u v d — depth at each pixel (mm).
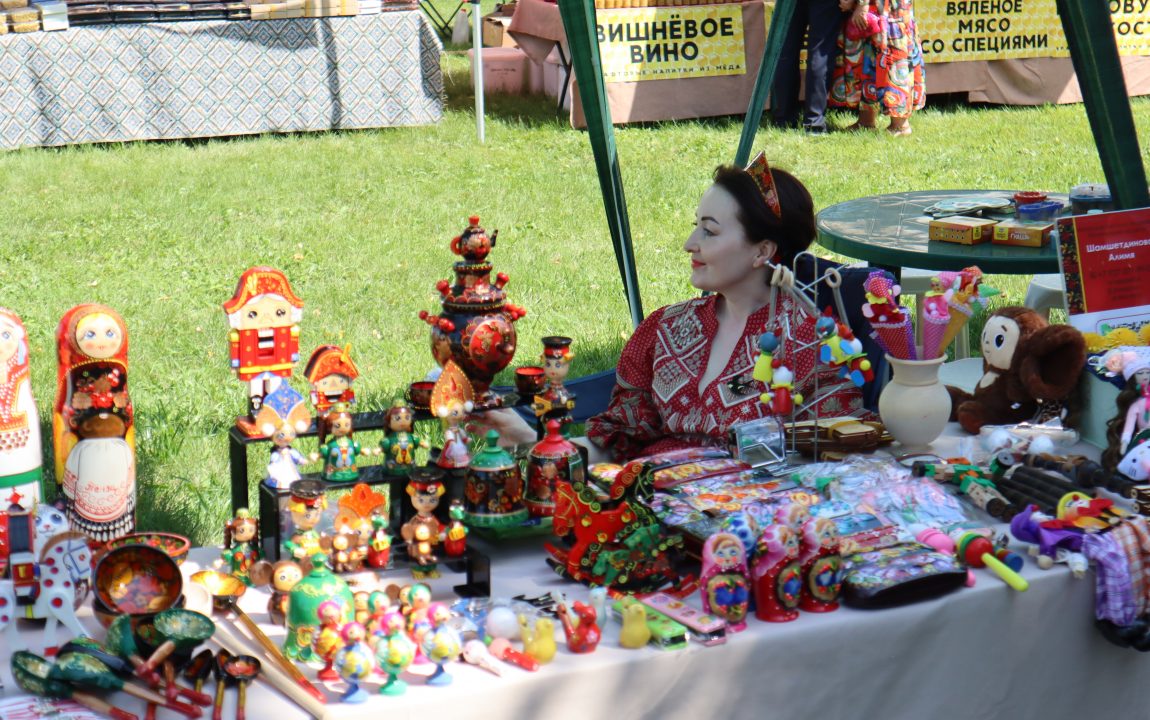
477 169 9531
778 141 10352
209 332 5879
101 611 1700
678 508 2139
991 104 12117
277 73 10430
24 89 9797
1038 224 3744
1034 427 2615
